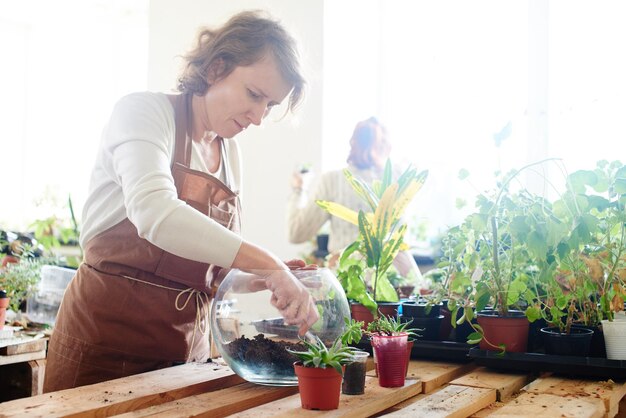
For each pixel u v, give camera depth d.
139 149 1.46
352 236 3.55
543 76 3.81
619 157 3.65
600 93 3.68
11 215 6.12
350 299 1.84
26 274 2.79
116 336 1.64
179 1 4.70
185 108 1.67
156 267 1.64
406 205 1.85
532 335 1.78
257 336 1.33
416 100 4.28
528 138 3.85
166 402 1.26
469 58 4.11
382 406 1.25
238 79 1.59
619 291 1.62
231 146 1.92
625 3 3.63
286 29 1.62
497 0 4.02
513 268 1.68
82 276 1.69
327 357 1.15
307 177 3.94
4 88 6.16
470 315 1.61
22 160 6.23
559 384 1.45
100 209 1.66
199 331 1.74
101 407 1.16
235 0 4.53
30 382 2.13
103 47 6.05
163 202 1.36
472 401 1.25
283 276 1.31
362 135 3.52
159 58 4.77
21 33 6.25
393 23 4.36
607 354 1.54
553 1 3.79
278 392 1.33
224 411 1.20
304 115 4.33
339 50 4.45
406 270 2.63
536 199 1.70
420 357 1.77
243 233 4.52
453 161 4.14
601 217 1.80
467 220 1.79
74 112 6.14
